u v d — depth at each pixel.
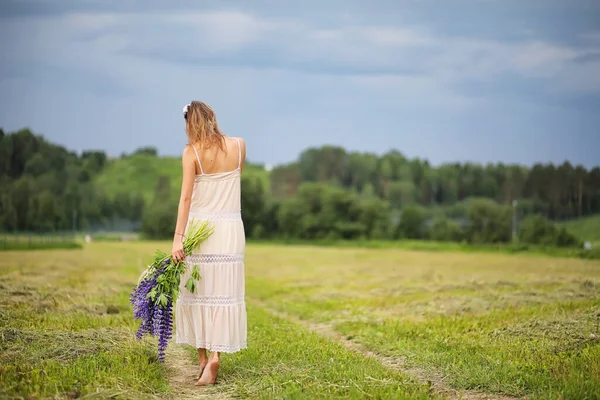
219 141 7.10
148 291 7.17
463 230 69.69
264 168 148.38
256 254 45.28
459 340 9.08
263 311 13.10
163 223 90.38
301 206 85.19
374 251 50.28
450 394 6.64
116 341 8.23
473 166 98.12
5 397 5.82
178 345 8.74
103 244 62.53
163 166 157.50
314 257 40.16
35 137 78.12
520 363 7.45
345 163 119.31
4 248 44.47
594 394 6.13
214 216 7.09
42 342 7.82
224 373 7.21
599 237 46.28
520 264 27.84
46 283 15.81
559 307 11.52
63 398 5.93
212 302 7.02
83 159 137.50
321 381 6.72
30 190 71.75
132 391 6.22
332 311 13.27
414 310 12.63
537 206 54.25
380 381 6.75
